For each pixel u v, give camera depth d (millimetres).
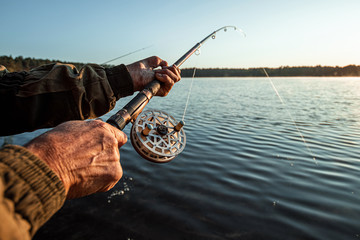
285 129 10562
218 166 6133
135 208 4227
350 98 25844
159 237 3520
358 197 4668
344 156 6973
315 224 3850
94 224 3785
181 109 17109
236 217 4012
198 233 3615
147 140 1229
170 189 4910
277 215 4074
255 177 5531
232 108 17781
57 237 3496
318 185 5172
